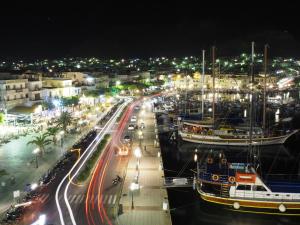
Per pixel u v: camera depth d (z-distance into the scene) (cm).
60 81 16038
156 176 7288
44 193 6350
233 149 10612
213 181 6519
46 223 5219
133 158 8531
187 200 6706
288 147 10975
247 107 16062
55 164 7950
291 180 6975
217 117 14012
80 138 10575
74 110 14425
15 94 13075
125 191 6475
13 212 5538
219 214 6222
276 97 18675
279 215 6125
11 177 6912
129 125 12256
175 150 10594
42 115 12681
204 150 10556
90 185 6744
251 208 6203
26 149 9312
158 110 16112
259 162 8912
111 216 5494
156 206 5881
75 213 5572
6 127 11300
